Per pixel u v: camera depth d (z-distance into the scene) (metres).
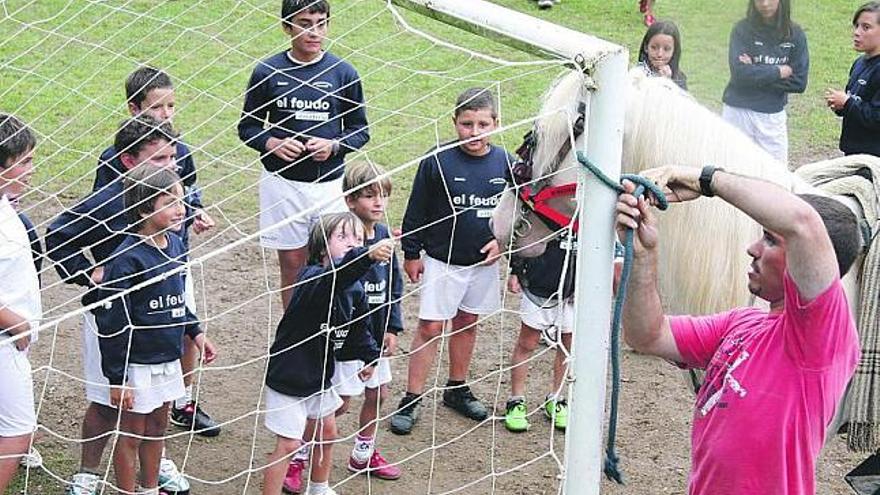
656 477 4.35
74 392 4.75
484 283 4.62
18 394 3.61
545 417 4.75
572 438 2.56
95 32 8.19
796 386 2.44
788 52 6.12
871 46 5.79
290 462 4.12
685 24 8.24
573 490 2.58
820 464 4.44
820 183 3.25
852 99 5.77
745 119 6.25
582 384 2.53
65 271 4.00
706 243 3.16
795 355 2.43
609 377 5.05
